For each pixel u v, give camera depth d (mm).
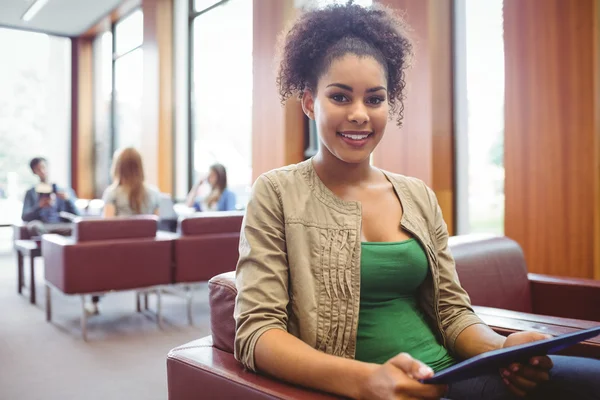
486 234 2176
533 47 2896
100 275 3463
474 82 3602
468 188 3678
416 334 1092
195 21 7273
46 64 9633
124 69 8922
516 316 1519
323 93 1079
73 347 3221
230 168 6289
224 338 1170
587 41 2686
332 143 1082
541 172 2881
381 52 1127
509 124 3010
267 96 5145
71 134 9891
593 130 2670
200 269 3801
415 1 3600
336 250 1050
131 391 2500
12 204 9125
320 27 1099
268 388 928
